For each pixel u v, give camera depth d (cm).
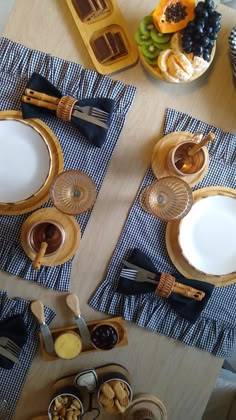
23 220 124
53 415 125
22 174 123
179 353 132
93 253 128
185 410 134
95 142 122
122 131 127
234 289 132
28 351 127
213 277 129
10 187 122
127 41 125
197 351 133
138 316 129
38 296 127
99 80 125
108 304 128
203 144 114
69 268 126
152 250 129
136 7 126
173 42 118
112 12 124
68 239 125
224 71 129
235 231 128
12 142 122
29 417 128
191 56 117
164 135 128
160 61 119
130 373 131
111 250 128
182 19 116
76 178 119
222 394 153
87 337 126
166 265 129
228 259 128
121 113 126
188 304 126
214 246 128
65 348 124
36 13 123
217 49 128
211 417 152
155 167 126
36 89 121
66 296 127
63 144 125
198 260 128
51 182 123
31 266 124
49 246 123
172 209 120
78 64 124
